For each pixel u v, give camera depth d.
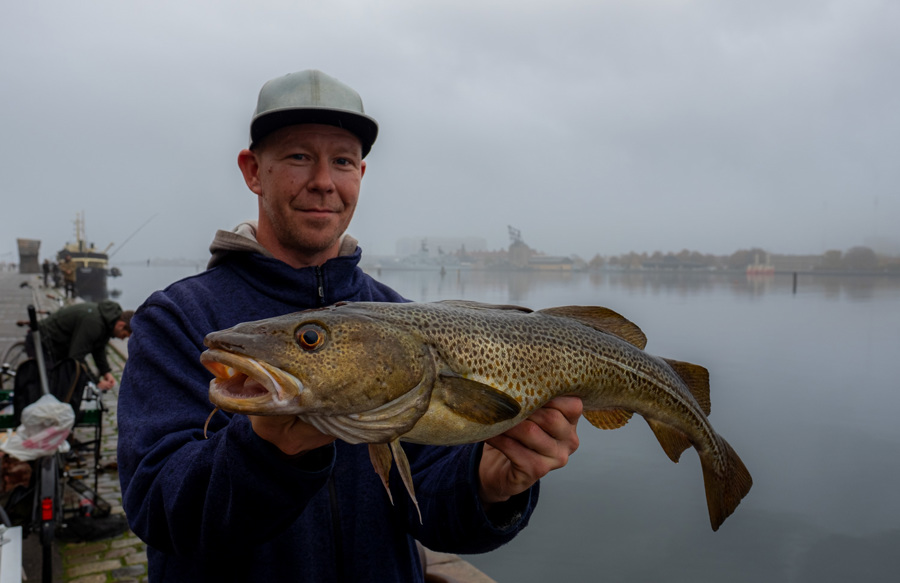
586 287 69.56
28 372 5.69
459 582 4.07
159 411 1.94
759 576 7.47
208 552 1.64
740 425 13.93
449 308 1.99
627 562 7.74
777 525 8.97
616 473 10.91
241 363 1.52
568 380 2.15
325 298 2.38
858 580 7.39
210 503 1.55
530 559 7.72
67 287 29.88
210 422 1.95
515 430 1.85
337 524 2.11
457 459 2.12
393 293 2.79
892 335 28.66
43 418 4.77
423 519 2.16
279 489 1.52
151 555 2.07
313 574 2.04
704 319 34.84
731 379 18.94
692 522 8.86
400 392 1.72
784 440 12.84
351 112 2.23
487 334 1.98
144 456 1.82
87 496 6.03
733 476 2.86
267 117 2.19
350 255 2.45
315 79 2.24
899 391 17.27
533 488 2.19
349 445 2.20
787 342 26.20
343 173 2.32
